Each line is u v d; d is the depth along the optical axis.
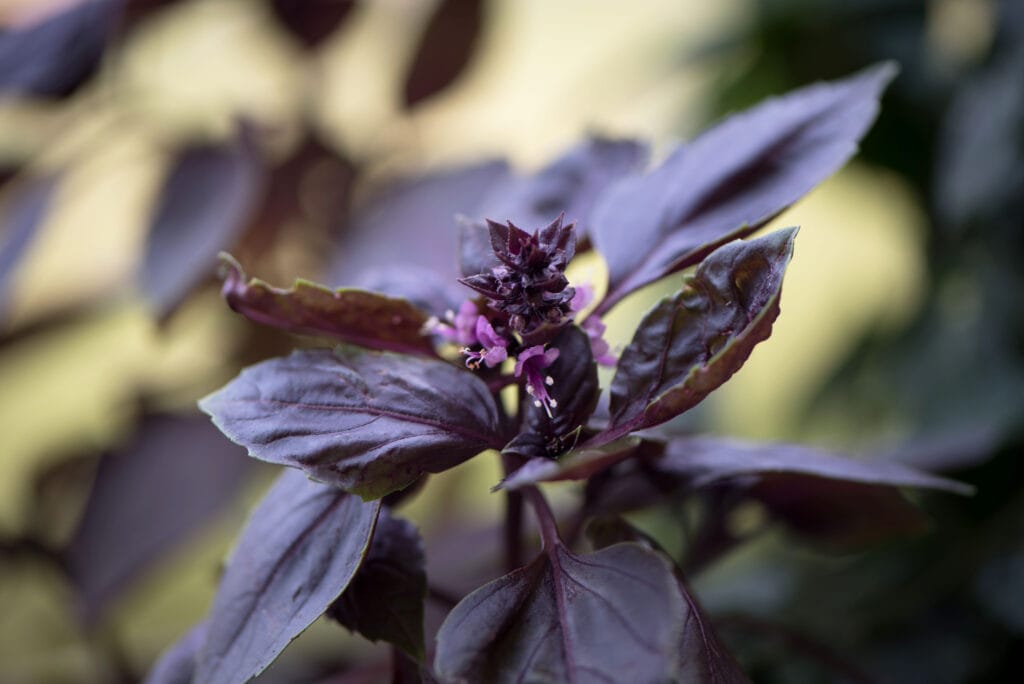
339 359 0.27
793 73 0.55
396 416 0.26
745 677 0.27
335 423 0.26
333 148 0.49
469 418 0.27
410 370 0.27
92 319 0.53
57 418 0.67
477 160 0.44
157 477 0.44
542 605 0.25
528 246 0.26
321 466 0.25
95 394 0.67
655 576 0.24
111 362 0.66
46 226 0.46
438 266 0.39
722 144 0.31
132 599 0.49
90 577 0.42
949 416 0.45
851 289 0.70
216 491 0.43
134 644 0.54
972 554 0.43
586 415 0.26
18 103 0.40
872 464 0.31
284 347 0.47
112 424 0.60
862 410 0.54
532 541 0.35
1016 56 0.46
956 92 0.50
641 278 0.29
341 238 0.43
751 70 0.56
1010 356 0.46
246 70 0.61
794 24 0.53
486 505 0.58
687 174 0.30
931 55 0.51
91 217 0.65
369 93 0.62
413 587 0.27
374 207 0.44
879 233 0.70
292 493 0.28
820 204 0.69
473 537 0.41
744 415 0.69
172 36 0.59
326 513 0.27
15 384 0.64
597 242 0.30
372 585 0.27
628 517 0.36
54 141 0.50
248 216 0.42
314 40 0.51
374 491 0.25
